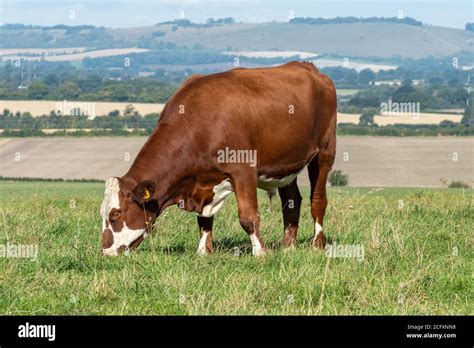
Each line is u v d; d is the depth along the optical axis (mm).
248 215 12820
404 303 9914
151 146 12750
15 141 87500
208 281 10680
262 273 11203
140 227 12555
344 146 79438
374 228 13875
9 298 9883
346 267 11367
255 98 13117
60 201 20031
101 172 72125
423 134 89562
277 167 13531
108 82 152375
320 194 14828
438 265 11742
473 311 9766
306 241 14883
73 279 10688
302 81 14148
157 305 9828
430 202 19516
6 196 27641
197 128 12672
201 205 12984
